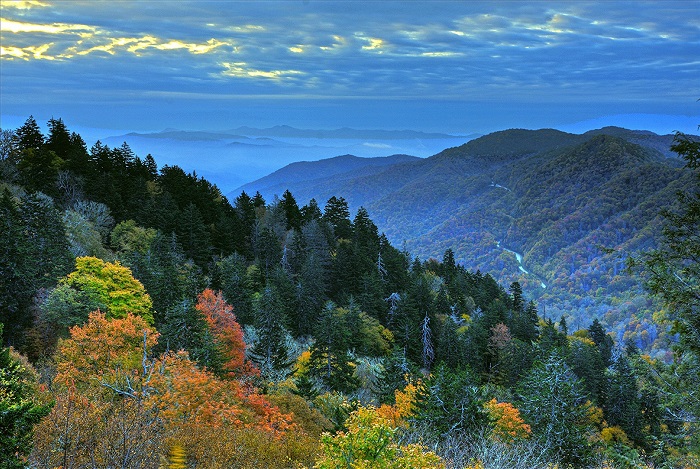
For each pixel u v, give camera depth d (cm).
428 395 3094
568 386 3048
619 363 5678
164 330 3394
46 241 4600
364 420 1152
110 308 3884
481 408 2784
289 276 7656
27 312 3706
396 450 1140
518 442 2575
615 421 5428
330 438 1149
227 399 2375
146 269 5231
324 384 4484
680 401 1367
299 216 11188
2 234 3706
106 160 10006
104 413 1496
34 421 1169
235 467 1541
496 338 7588
